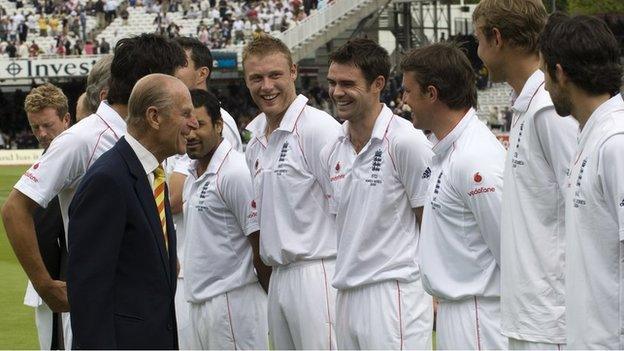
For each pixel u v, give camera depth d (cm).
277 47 773
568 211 517
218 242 810
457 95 618
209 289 813
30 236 675
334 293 778
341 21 5119
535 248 552
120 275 574
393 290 705
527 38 570
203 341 828
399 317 702
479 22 582
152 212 585
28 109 891
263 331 830
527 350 558
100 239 565
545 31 523
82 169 680
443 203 618
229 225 808
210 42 5372
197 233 815
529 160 554
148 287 578
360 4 5125
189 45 885
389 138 701
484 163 600
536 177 553
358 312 715
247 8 5594
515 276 558
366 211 707
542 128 546
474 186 598
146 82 587
